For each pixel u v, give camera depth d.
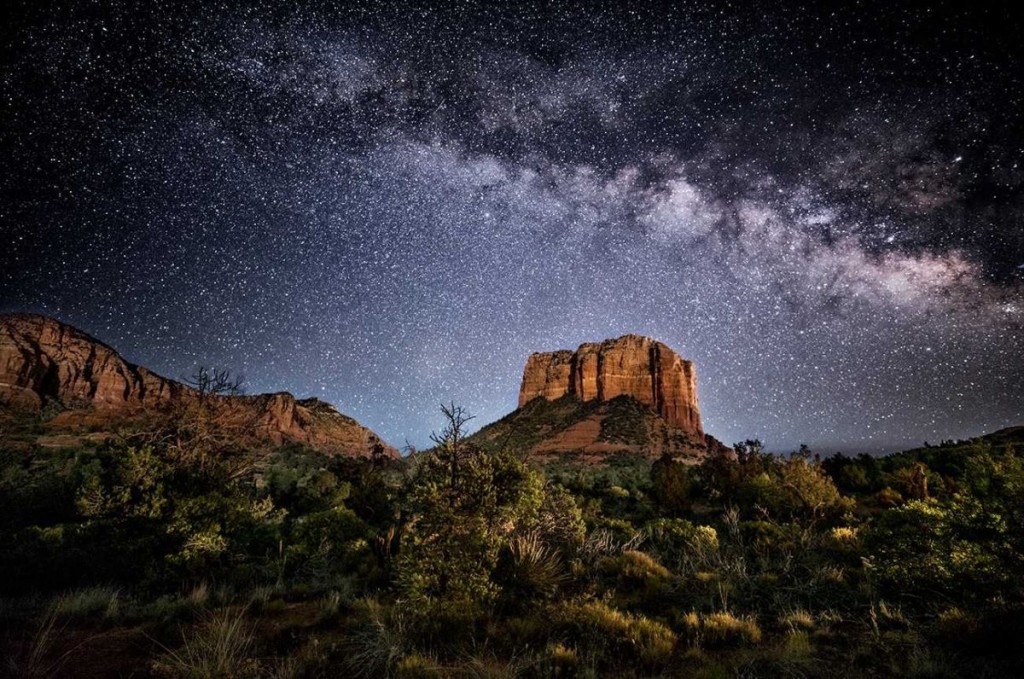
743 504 23.83
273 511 16.80
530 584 7.59
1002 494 6.62
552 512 9.89
